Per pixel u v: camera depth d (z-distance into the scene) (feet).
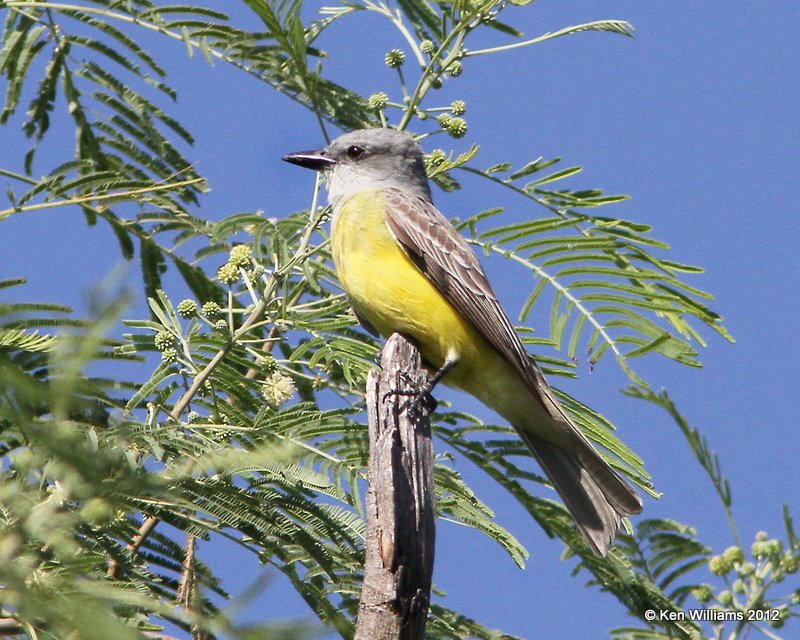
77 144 37.32
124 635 10.43
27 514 13.17
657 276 33.65
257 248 34.09
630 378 33.17
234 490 25.48
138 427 23.24
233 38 35.60
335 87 36.88
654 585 35.01
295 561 26.94
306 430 28.50
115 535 25.96
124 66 37.45
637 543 36.01
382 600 22.59
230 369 30.99
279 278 32.71
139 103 37.47
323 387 34.53
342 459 28.19
